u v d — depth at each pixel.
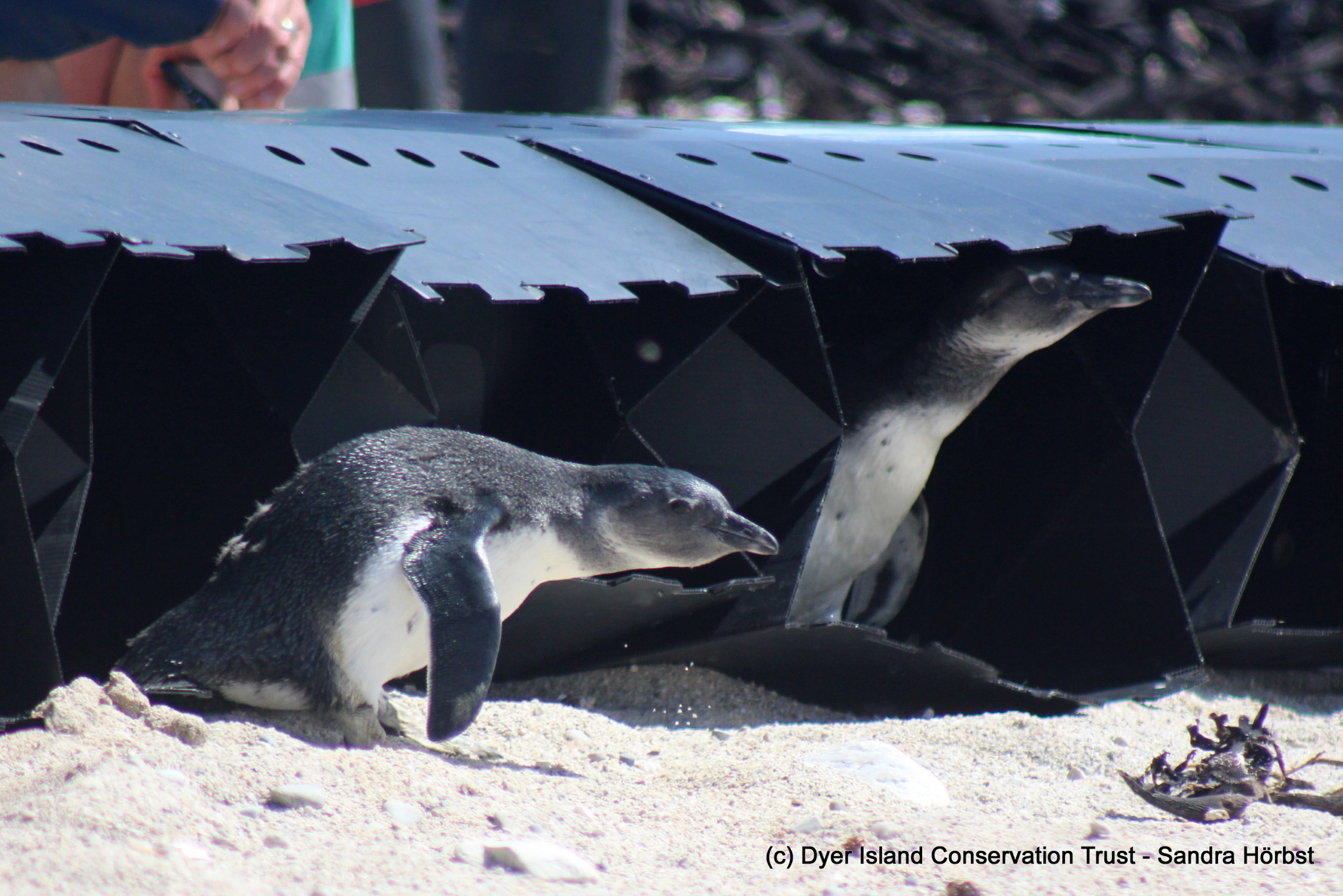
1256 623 21.61
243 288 15.83
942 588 23.44
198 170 16.00
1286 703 21.44
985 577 22.75
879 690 20.36
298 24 25.89
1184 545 22.00
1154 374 20.31
